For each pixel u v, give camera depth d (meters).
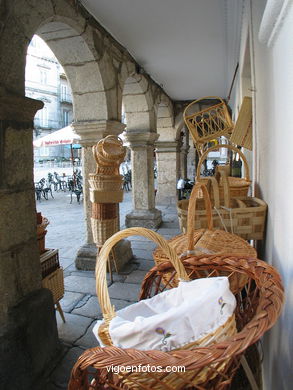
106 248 0.94
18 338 1.53
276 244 1.15
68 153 23.39
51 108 21.67
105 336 0.80
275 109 1.14
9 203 1.56
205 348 0.63
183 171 9.19
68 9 2.38
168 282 1.17
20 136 1.63
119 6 2.76
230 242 1.31
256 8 1.77
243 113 2.23
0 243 1.51
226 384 0.73
